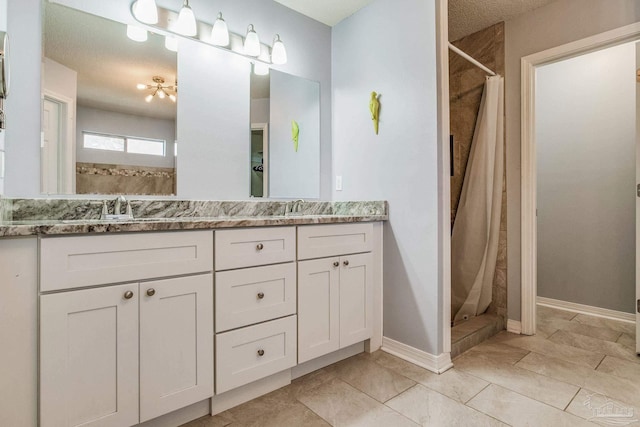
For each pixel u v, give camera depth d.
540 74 2.99
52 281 0.99
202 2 1.85
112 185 1.60
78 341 1.04
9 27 1.36
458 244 2.51
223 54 1.95
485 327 2.21
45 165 1.43
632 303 2.53
